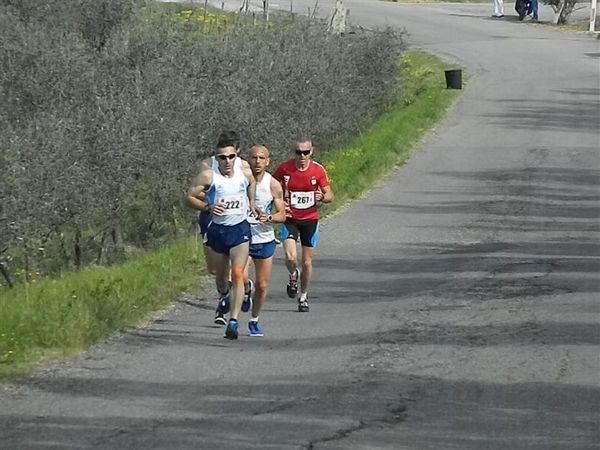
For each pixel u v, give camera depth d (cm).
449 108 5584
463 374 1770
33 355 1911
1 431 1491
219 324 2120
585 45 7769
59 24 6091
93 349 1975
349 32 6209
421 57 7400
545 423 1505
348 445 1412
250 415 1557
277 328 2172
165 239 4038
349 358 1897
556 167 4162
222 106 4091
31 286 2567
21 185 3447
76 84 4600
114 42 4884
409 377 1759
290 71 4578
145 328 2158
